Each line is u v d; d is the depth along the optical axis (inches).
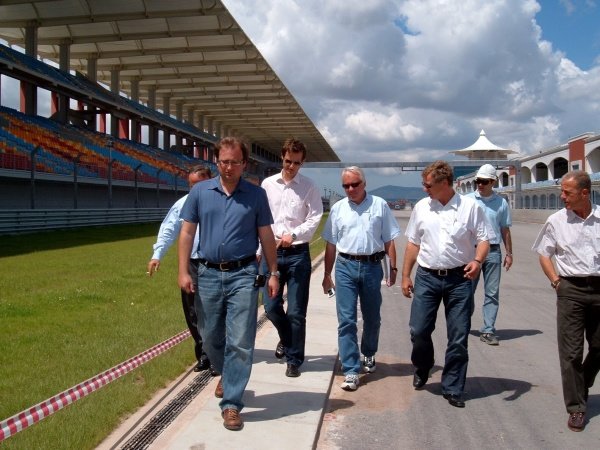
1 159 903.7
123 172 1330.0
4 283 407.5
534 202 2389.3
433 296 196.5
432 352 204.8
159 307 333.7
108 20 1263.5
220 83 1889.8
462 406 193.6
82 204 1193.4
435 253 192.5
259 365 227.8
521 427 177.8
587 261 170.9
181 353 237.9
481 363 246.5
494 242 283.4
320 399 189.6
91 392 172.4
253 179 280.5
